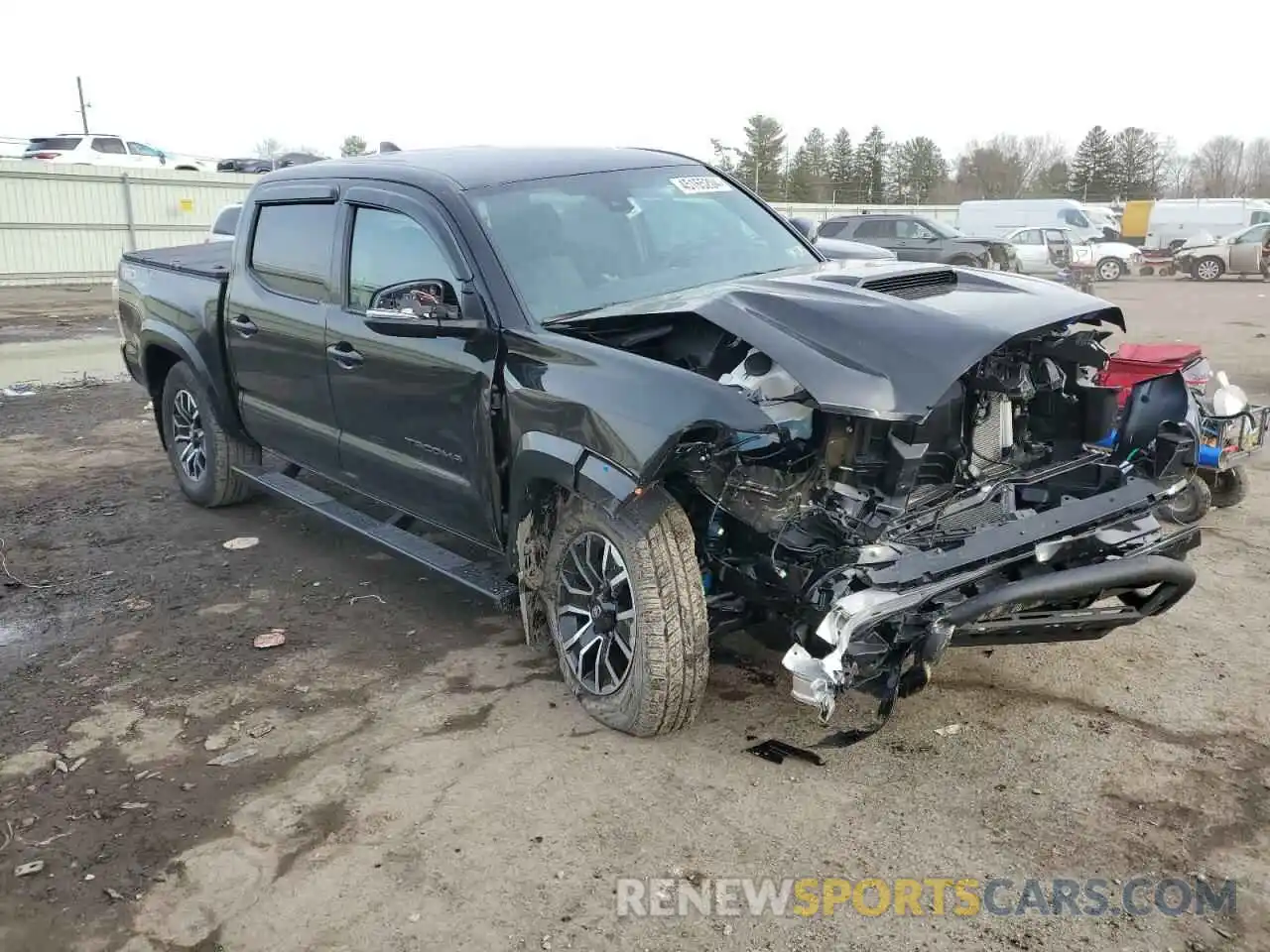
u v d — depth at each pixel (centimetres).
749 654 429
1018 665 413
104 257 2712
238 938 275
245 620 484
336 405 482
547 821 320
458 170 440
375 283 449
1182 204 3700
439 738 373
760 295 351
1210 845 299
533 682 414
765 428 302
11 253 2559
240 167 3322
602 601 364
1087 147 8656
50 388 1141
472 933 274
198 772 355
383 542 474
